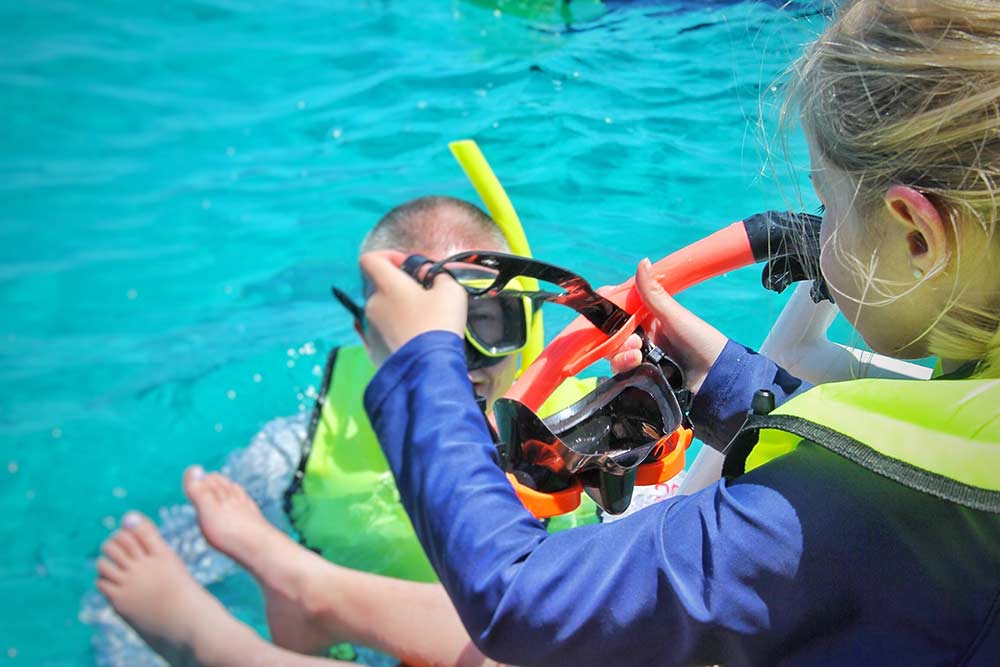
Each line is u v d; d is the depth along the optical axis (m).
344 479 2.31
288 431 2.47
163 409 2.58
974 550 0.90
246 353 2.75
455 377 1.08
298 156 3.49
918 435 0.90
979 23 0.89
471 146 2.11
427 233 2.08
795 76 1.10
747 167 2.71
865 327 1.04
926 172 0.91
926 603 0.91
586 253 2.55
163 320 2.90
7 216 3.35
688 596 0.94
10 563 2.15
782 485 0.96
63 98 3.95
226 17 4.52
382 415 1.09
